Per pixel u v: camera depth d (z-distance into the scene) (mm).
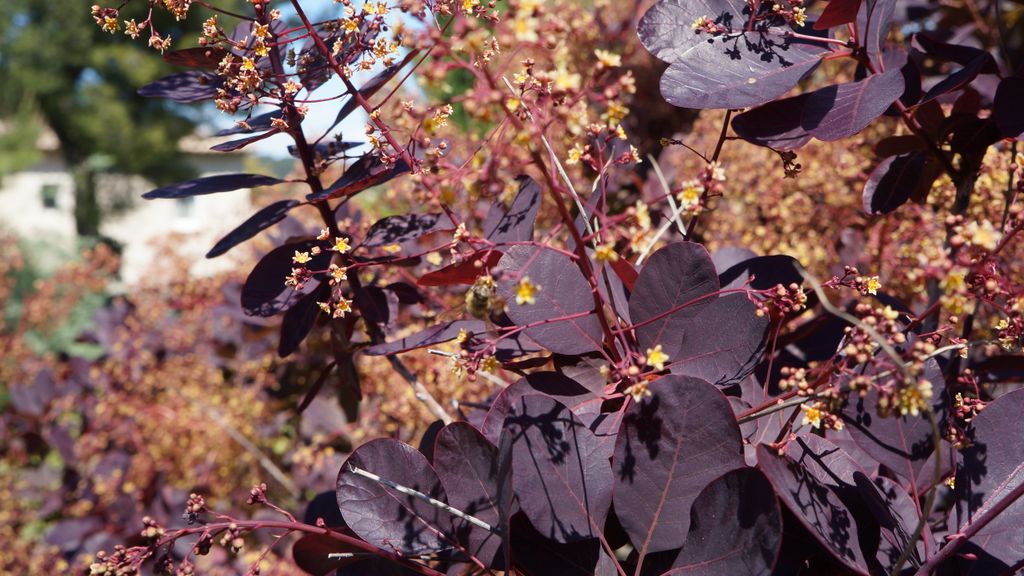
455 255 358
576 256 329
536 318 351
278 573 703
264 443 1096
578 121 277
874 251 669
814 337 422
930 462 318
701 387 302
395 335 635
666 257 356
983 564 292
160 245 1327
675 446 301
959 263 259
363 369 810
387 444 333
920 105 387
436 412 464
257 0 395
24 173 7234
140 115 6781
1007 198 441
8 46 6203
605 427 336
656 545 293
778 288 338
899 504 319
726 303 348
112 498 1044
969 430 319
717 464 297
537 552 314
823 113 369
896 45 425
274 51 434
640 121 1104
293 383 973
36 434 1275
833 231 729
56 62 6344
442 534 322
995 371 463
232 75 409
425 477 329
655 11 378
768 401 342
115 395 1189
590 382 365
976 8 894
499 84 301
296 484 928
